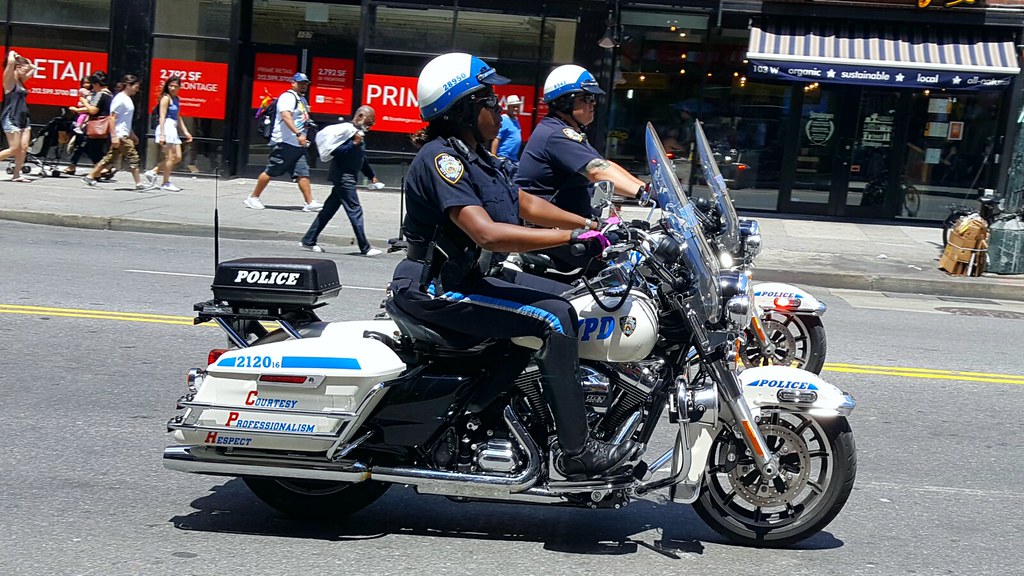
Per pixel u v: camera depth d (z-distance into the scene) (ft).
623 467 15.03
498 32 64.69
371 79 65.51
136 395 22.57
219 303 16.38
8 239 43.39
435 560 15.11
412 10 64.75
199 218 50.49
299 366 14.89
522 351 15.02
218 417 15.02
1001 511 18.15
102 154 64.64
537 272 18.01
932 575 15.31
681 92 64.75
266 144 68.23
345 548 15.46
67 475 17.89
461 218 14.23
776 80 64.23
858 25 61.82
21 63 58.95
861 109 64.23
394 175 66.18
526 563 15.12
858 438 21.98
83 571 14.19
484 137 14.96
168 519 16.30
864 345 31.73
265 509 16.94
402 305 15.12
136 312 30.27
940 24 61.41
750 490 15.84
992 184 63.82
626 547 15.93
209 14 65.67
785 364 23.95
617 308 14.65
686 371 15.64
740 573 15.05
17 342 26.20
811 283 46.29
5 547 14.85
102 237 46.16
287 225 50.34
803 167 65.05
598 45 64.18
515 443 15.06
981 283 45.57
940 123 63.87
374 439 15.26
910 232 61.16
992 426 23.34
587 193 18.80
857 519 17.51
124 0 65.62
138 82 61.31
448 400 15.02
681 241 14.99
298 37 66.90
